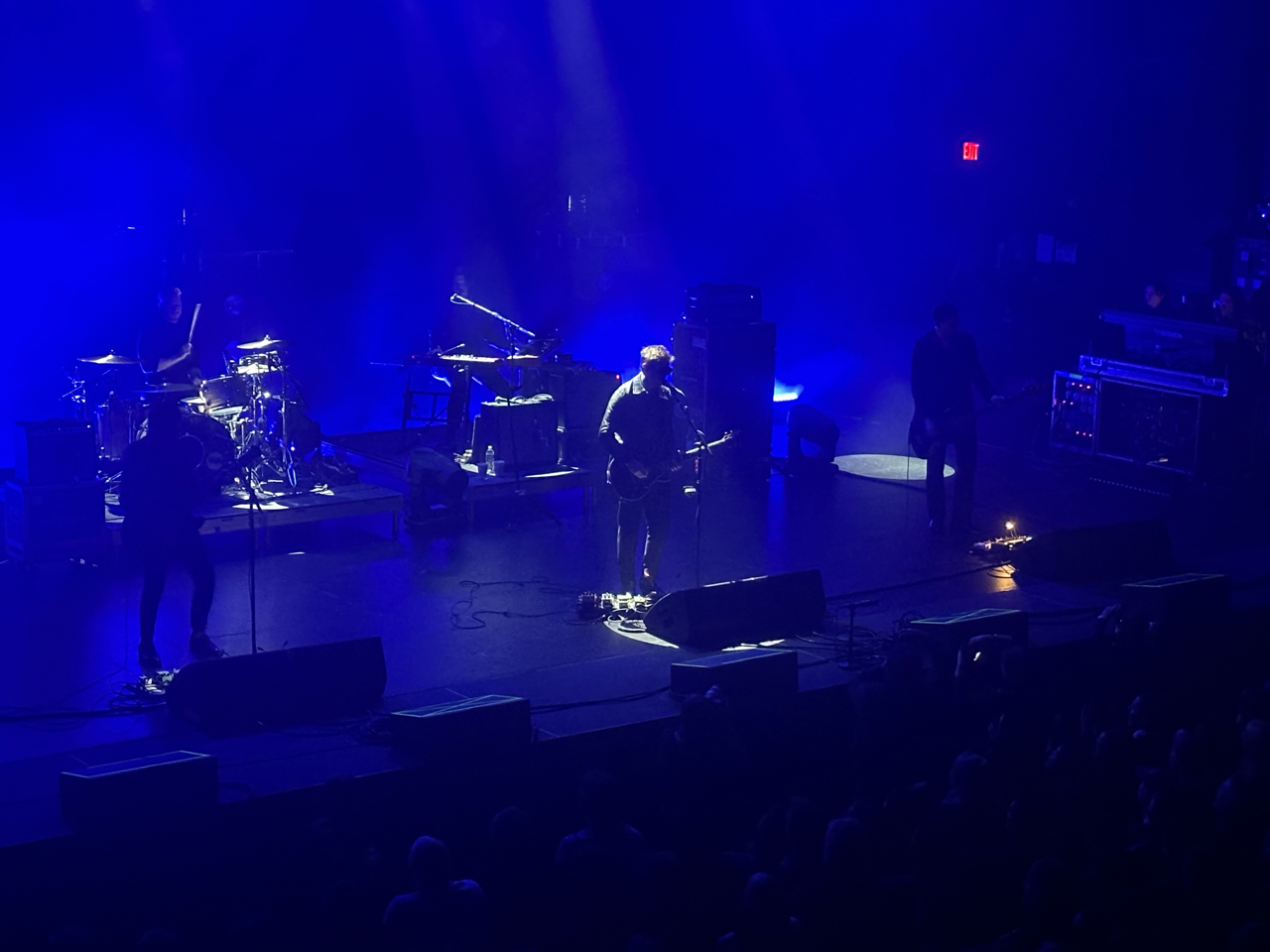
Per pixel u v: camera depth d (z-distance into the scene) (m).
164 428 8.66
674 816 7.43
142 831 6.73
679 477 13.44
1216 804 6.45
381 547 11.35
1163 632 9.39
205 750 7.57
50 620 9.62
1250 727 6.79
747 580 9.45
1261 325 13.33
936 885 6.06
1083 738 7.85
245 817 6.99
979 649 8.51
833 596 10.27
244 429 11.59
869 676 7.83
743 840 7.77
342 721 7.98
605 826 6.41
